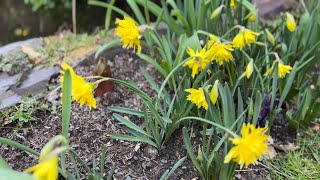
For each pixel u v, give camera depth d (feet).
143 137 6.06
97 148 6.26
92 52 7.98
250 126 4.30
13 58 7.59
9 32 9.43
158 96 5.98
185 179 5.98
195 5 7.86
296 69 6.70
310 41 7.26
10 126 6.48
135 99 7.11
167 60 6.81
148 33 7.38
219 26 7.57
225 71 7.36
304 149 6.75
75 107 6.81
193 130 6.56
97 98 7.01
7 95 6.93
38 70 7.48
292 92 7.22
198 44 6.64
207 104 5.42
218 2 7.20
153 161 6.15
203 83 6.37
